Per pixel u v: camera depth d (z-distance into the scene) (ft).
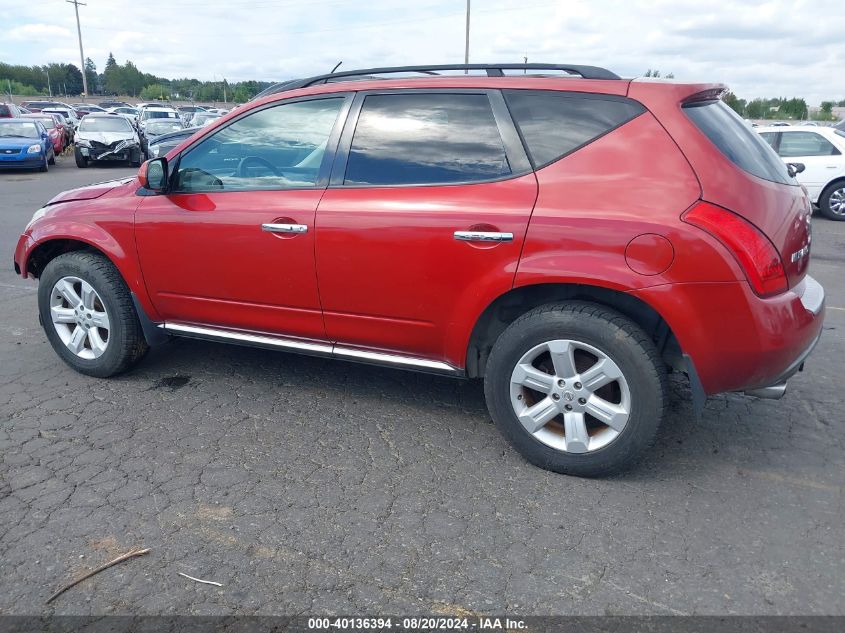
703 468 11.52
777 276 10.03
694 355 10.12
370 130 12.14
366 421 13.12
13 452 11.72
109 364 14.62
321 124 12.55
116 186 14.85
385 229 11.56
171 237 13.38
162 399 13.94
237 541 9.45
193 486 10.78
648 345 10.33
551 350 10.77
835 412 13.69
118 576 8.73
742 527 9.91
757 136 11.66
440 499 10.53
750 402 14.10
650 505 10.42
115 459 11.57
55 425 12.74
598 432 11.08
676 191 10.03
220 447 12.03
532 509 10.29
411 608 8.25
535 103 11.12
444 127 11.64
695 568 9.02
